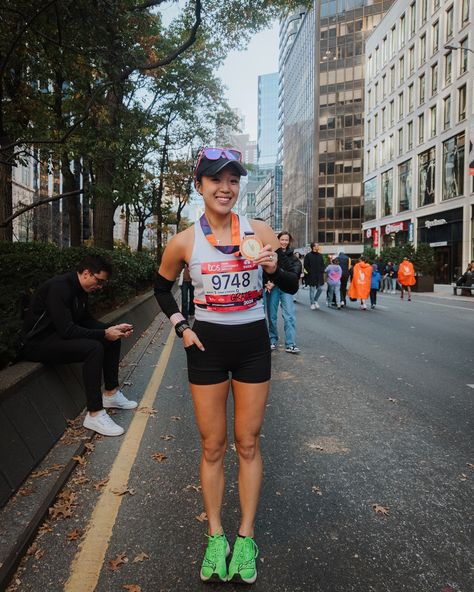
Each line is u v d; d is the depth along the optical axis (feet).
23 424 10.80
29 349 13.19
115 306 30.76
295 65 319.27
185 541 8.27
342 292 52.11
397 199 145.79
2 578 6.98
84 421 13.19
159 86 65.98
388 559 7.77
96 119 28.02
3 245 23.56
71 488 10.07
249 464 7.71
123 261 32.65
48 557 7.79
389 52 150.41
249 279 7.27
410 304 57.93
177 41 61.87
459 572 7.45
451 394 17.25
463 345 27.40
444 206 114.01
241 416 7.59
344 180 248.52
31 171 150.10
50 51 24.91
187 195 88.02
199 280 7.30
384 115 156.87
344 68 246.68
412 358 23.67
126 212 85.56
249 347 7.40
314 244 49.19
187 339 7.37
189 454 11.93
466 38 102.94
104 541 8.23
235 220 7.43
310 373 20.52
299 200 302.66
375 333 32.22
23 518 8.47
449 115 111.55
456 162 108.17
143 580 7.29
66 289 13.39
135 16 27.58
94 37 21.90
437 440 12.86
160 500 9.65
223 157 6.99
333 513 9.18
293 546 8.13
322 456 11.83
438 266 119.55
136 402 16.21
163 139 76.79
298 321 38.99
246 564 7.24
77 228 47.44
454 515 9.10
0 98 22.72
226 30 40.96
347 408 15.66
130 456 11.75
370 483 10.40
